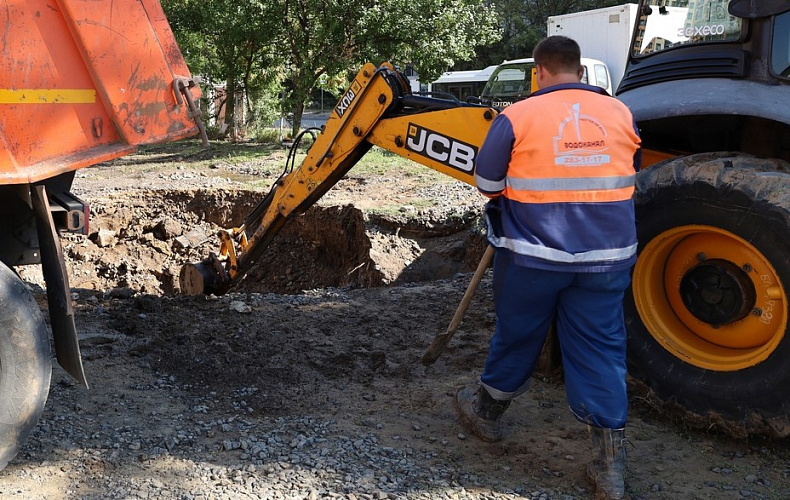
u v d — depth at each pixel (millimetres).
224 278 6648
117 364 4633
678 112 3844
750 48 3922
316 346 5105
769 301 3668
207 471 3438
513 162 3246
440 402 4281
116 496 3205
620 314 3359
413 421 4078
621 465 3322
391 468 3518
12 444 3289
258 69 19531
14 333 3232
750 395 3600
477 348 5098
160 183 12750
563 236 3193
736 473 3561
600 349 3291
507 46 36250
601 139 3207
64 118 3354
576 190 3188
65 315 3414
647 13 4480
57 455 3525
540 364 4707
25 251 4004
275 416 4098
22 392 3271
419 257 9203
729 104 3723
